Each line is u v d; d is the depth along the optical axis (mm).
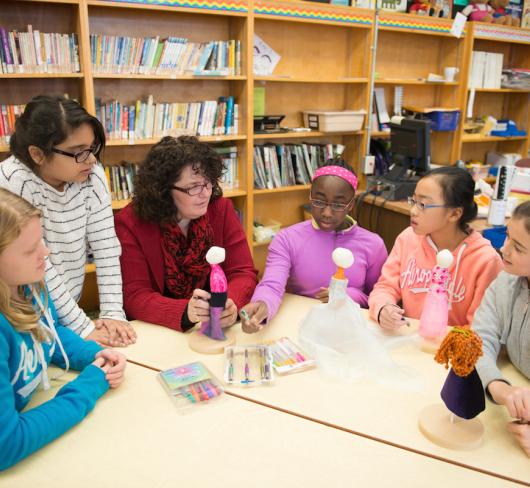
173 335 1399
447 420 989
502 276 1266
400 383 1146
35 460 896
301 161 3525
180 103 3049
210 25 3121
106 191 1603
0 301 937
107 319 1461
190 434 966
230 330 1427
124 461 894
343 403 1071
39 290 1092
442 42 4102
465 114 4109
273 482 846
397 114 3949
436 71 4164
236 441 947
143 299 1522
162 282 1647
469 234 1615
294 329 1434
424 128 2924
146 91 3041
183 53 2895
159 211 1542
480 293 1546
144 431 974
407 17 3543
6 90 2656
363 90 3576
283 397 1090
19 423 892
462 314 1611
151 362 1242
